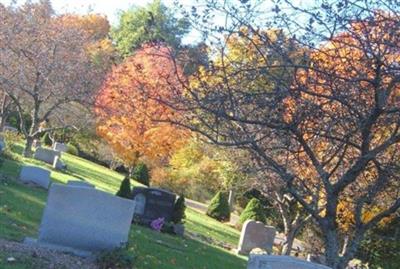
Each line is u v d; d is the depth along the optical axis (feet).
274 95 20.90
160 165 137.69
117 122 111.75
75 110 118.73
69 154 151.02
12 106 137.28
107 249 35.63
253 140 21.86
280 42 21.26
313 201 25.59
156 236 58.85
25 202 53.01
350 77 21.20
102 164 162.91
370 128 21.27
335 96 20.85
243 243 71.05
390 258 50.01
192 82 25.66
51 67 103.35
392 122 22.06
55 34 109.09
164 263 42.29
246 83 21.54
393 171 24.25
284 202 73.00
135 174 135.64
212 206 118.83
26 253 31.91
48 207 35.86
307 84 21.47
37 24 110.63
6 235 36.22
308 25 21.01
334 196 22.71
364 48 20.10
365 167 24.12
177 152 130.82
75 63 108.06
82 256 35.01
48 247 35.17
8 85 104.06
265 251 69.77
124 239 36.65
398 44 19.88
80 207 36.17
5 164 79.92
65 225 35.99
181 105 27.66
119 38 170.81
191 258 49.44
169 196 69.15
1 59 102.17
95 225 36.35
